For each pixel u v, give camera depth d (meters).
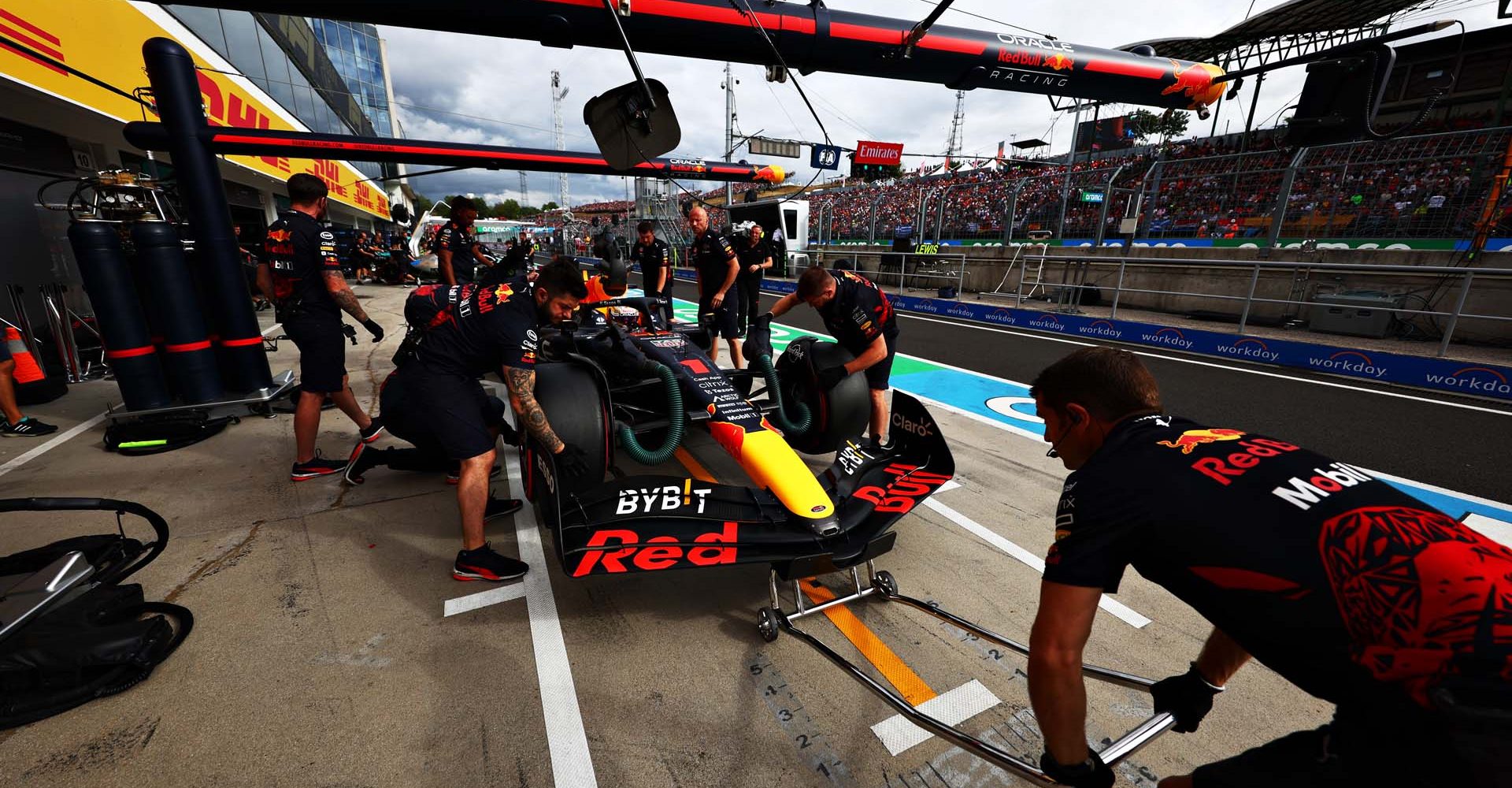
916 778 1.60
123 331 3.88
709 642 2.13
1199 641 2.15
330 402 4.99
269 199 15.09
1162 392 5.60
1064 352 7.71
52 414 4.65
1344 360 6.27
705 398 2.89
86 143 7.82
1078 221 15.81
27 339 4.97
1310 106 3.34
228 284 4.31
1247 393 5.54
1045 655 0.98
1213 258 10.25
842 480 2.54
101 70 6.37
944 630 2.21
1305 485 0.92
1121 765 1.65
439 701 1.83
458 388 2.34
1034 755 1.67
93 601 2.02
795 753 1.67
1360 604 0.81
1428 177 9.44
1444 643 0.76
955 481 3.58
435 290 3.48
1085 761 1.01
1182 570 0.96
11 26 5.08
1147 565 1.03
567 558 2.01
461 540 2.81
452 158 5.41
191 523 2.91
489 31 2.18
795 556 2.04
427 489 3.36
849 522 2.28
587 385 2.77
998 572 2.60
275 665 1.97
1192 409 5.05
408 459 3.27
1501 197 7.28
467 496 2.38
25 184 6.68
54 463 3.65
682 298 14.01
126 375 3.94
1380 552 0.81
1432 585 0.78
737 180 6.59
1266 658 0.97
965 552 2.77
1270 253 9.53
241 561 2.59
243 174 12.08
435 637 2.13
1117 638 2.16
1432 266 7.72
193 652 2.03
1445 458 3.92
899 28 2.59
